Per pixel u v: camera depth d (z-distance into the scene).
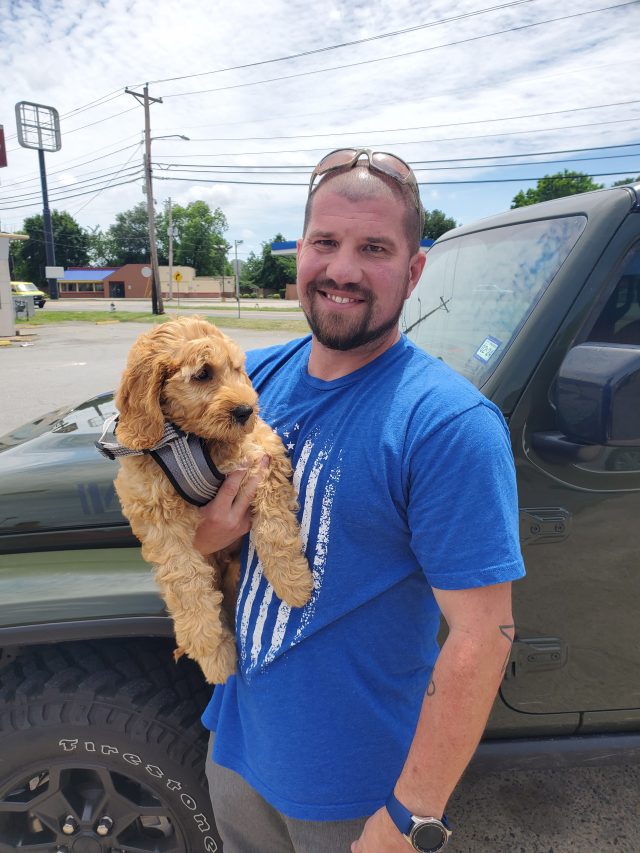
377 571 1.40
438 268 3.02
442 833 1.30
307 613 1.46
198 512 1.69
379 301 1.46
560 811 2.54
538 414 1.98
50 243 69.75
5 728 1.94
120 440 1.69
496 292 2.37
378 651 1.43
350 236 1.44
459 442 1.28
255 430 1.69
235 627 1.71
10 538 2.18
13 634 1.88
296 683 1.46
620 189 2.11
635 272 2.05
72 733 1.92
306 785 1.45
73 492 2.20
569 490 2.00
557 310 2.01
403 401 1.39
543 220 2.37
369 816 1.45
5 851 2.11
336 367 1.61
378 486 1.36
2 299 24.48
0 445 2.72
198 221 100.50
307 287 1.54
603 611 2.09
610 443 1.74
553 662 2.09
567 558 2.03
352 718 1.44
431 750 1.28
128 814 2.04
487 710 1.28
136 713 1.92
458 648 1.26
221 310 46.69
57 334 26.34
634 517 2.05
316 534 1.45
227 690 1.71
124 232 100.12
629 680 2.17
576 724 2.18
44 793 2.03
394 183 1.45
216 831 2.02
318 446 1.50
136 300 76.19
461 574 1.25
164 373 1.67
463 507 1.26
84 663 2.00
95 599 1.93
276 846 1.71
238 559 1.92
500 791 2.65
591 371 1.75
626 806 2.57
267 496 1.56
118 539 2.17
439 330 2.66
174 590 1.67
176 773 1.96
